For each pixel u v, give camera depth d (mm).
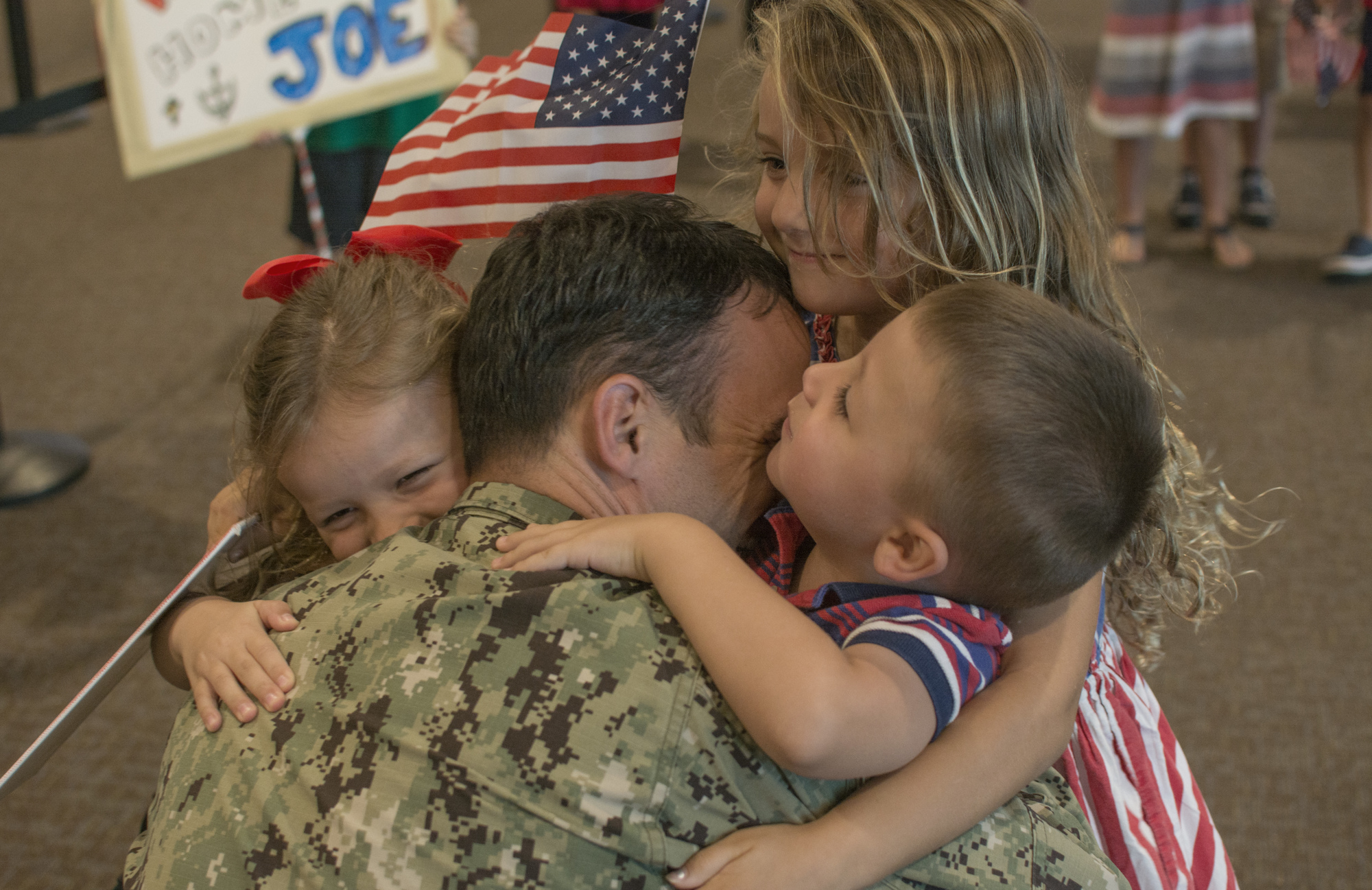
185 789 742
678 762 670
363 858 656
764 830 694
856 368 786
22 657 2188
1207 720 2021
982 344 718
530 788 652
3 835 1833
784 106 931
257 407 874
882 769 708
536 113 1140
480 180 1173
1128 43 3330
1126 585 1109
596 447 800
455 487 886
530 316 795
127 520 2582
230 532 968
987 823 781
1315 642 2180
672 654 696
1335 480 2602
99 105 5184
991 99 897
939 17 917
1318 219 3873
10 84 5098
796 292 972
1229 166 3549
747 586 709
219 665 782
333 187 2752
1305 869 1737
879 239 915
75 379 3123
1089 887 800
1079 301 1001
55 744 864
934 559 739
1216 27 3309
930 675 731
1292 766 1923
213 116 2299
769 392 849
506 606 700
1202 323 3252
